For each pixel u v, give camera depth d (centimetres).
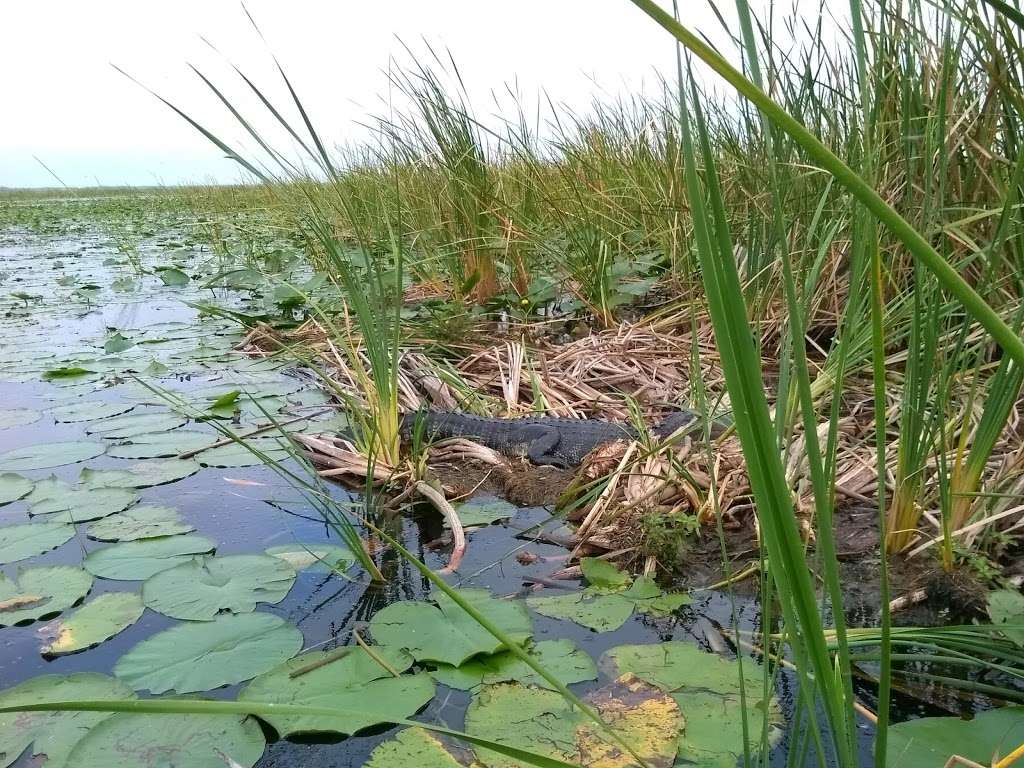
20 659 222
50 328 732
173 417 445
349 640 231
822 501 113
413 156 701
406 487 346
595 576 266
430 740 183
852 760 117
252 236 1134
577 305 605
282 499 341
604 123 747
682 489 307
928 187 232
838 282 446
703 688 202
